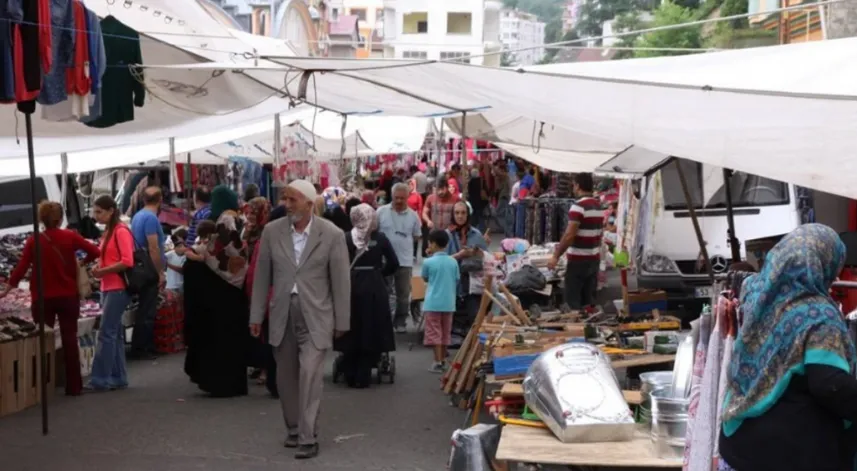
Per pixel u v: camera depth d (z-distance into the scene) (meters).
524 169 28.28
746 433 4.15
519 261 13.77
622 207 18.23
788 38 18.53
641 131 6.45
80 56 6.50
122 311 10.81
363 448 8.40
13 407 9.69
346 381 11.10
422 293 14.43
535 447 5.52
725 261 14.01
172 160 12.66
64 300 10.30
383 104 11.16
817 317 3.98
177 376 11.56
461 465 6.20
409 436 8.79
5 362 9.58
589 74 7.44
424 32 65.81
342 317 8.11
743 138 5.95
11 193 16.41
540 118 7.23
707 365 4.72
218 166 23.91
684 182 8.55
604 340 8.16
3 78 5.80
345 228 11.84
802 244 4.07
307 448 8.11
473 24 65.19
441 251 11.63
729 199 8.61
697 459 4.71
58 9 6.29
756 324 4.16
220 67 8.29
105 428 9.08
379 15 83.31
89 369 11.61
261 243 8.23
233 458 8.09
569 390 5.74
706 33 24.59
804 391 4.05
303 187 8.03
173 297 13.21
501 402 6.52
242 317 10.42
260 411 9.77
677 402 5.35
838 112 5.58
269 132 16.55
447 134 20.95
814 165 5.67
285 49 12.83
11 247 14.05
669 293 14.20
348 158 24.22
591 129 6.80
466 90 7.75
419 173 23.03
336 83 9.75
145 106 9.77
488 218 29.58
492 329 8.91
